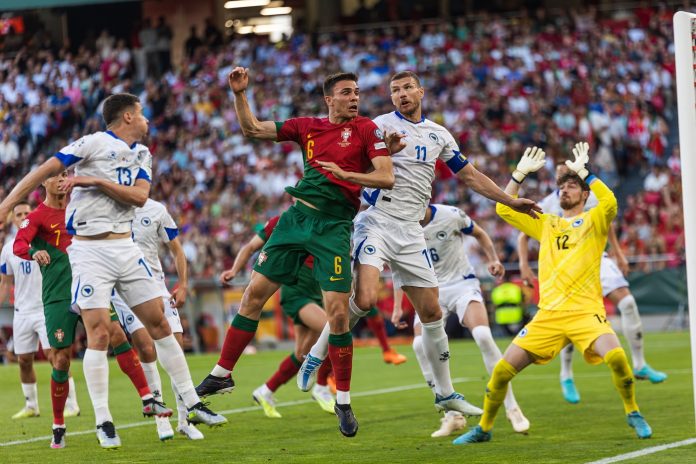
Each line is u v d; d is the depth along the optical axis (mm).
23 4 73438
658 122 67125
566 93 68875
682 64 15258
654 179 62656
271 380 25031
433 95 70312
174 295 24031
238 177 65375
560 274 19234
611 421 22438
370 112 71312
